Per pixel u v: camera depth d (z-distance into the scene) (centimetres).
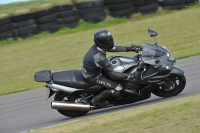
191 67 2866
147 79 2038
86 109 2053
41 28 4778
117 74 2008
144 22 4828
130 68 2055
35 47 4400
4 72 3669
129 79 2031
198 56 3177
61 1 4944
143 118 1642
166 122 1553
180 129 1464
